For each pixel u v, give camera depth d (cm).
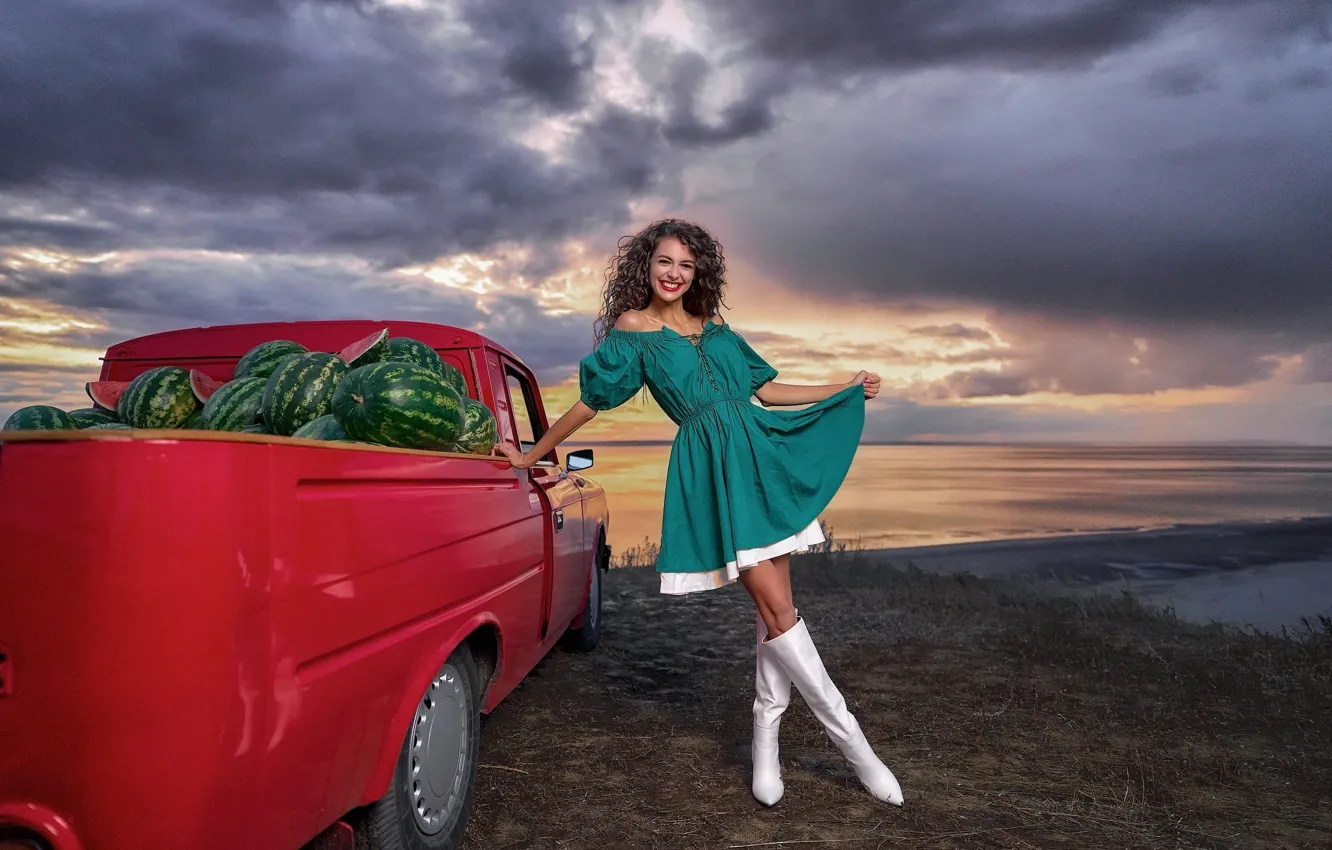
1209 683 492
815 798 336
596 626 603
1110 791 344
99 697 147
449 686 277
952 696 479
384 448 217
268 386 288
